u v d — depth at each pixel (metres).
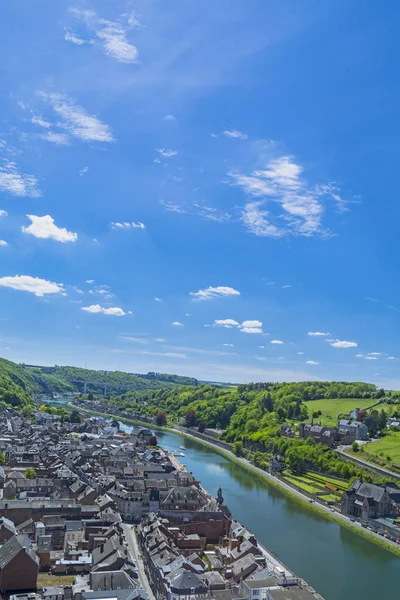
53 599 190.62
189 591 197.62
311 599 191.00
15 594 192.75
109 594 187.25
